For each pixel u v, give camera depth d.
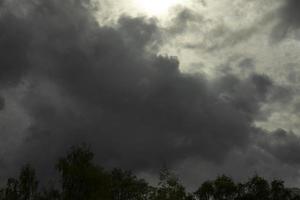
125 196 71.81
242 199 99.25
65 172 68.56
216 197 98.69
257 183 101.56
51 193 68.56
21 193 68.12
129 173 74.50
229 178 100.75
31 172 69.75
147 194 68.44
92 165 70.88
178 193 60.56
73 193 67.69
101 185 68.81
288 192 102.94
